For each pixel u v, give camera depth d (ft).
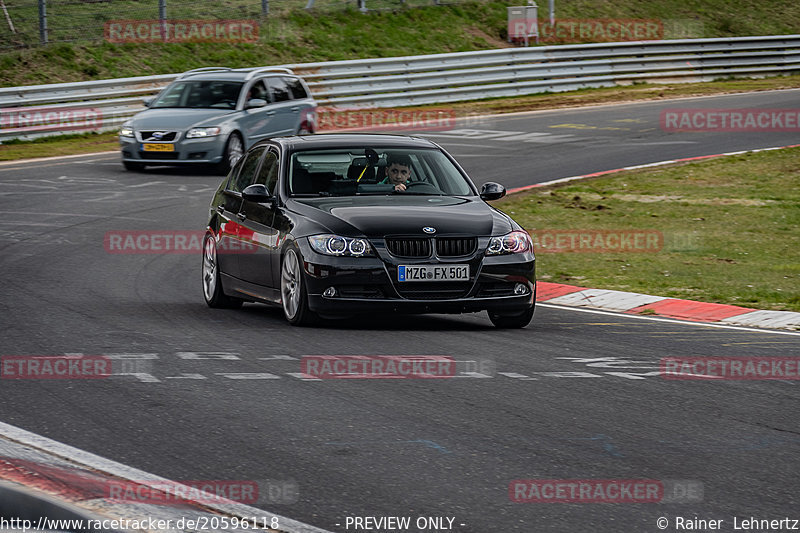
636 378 89.51
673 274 157.58
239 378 86.63
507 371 90.99
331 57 426.10
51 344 100.37
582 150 285.64
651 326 117.80
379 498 58.65
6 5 410.11
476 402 80.07
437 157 123.95
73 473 61.36
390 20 466.29
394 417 75.41
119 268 153.58
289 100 275.18
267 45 420.77
